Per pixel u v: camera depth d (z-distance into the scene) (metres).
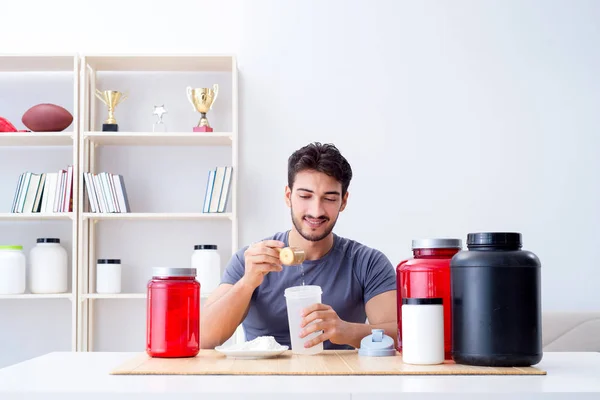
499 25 3.63
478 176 3.59
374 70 3.61
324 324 1.48
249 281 1.80
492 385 1.05
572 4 3.64
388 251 3.55
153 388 1.03
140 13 3.64
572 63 3.63
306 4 3.62
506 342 1.21
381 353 1.41
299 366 1.25
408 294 1.37
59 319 3.59
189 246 3.61
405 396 0.98
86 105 3.47
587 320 3.09
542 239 3.59
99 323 3.57
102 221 3.61
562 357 1.44
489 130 3.60
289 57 3.61
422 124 3.60
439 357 1.26
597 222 3.59
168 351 1.37
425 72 3.61
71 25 3.64
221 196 3.40
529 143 3.60
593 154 3.61
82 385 1.06
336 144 3.59
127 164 3.62
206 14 3.64
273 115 3.60
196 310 1.40
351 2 3.62
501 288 1.21
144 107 3.64
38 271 3.44
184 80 3.65
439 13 3.63
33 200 3.43
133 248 3.61
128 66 3.56
